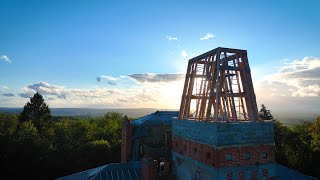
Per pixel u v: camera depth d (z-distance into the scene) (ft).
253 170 65.62
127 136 112.78
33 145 156.66
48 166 154.81
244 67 75.15
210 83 77.10
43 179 152.76
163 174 89.35
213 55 77.92
